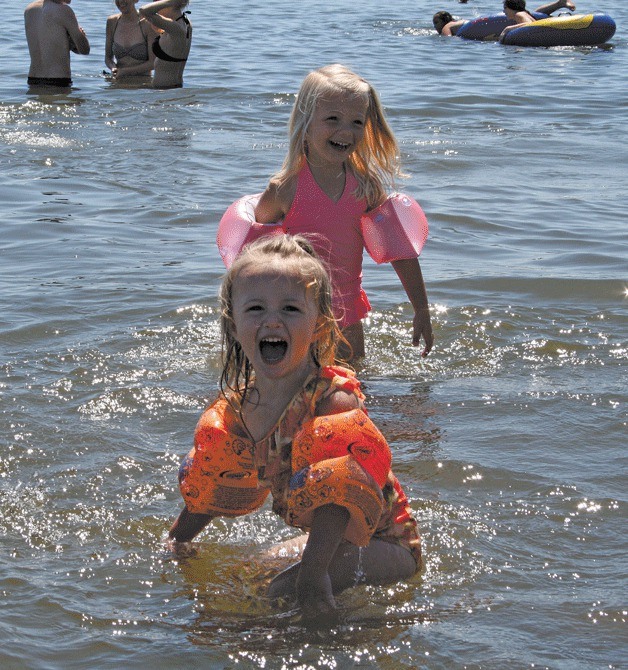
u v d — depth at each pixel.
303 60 23.86
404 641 3.76
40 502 4.91
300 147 6.86
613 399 6.27
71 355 6.86
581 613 3.98
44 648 3.72
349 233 6.95
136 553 4.49
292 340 4.01
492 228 10.66
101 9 35.72
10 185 12.16
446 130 16.02
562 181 12.92
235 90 19.33
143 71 20.84
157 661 3.65
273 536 4.70
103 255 9.45
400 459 5.43
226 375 4.31
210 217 10.93
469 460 5.40
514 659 3.65
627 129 16.34
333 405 4.11
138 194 11.85
